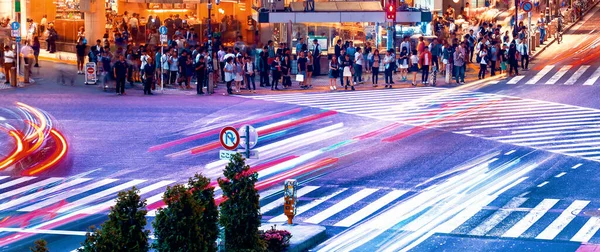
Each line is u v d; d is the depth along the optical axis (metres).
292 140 30.80
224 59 44.66
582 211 21.80
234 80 41.81
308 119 34.69
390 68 43.34
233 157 16.75
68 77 45.22
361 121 34.28
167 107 37.16
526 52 48.12
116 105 37.47
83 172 26.56
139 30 53.91
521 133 31.88
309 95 41.06
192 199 14.21
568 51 54.88
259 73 47.50
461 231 20.34
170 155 28.61
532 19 68.00
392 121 34.25
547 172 26.02
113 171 26.64
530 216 21.44
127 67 42.97
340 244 19.48
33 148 29.72
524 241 19.50
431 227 20.69
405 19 50.38
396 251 18.97
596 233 20.00
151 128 32.78
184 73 42.16
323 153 28.78
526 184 24.59
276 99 39.69
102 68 41.59
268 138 31.12
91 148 29.64
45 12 58.03
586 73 46.25
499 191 23.86
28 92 40.44
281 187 24.53
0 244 19.59
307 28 50.00
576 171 26.12
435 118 34.84
